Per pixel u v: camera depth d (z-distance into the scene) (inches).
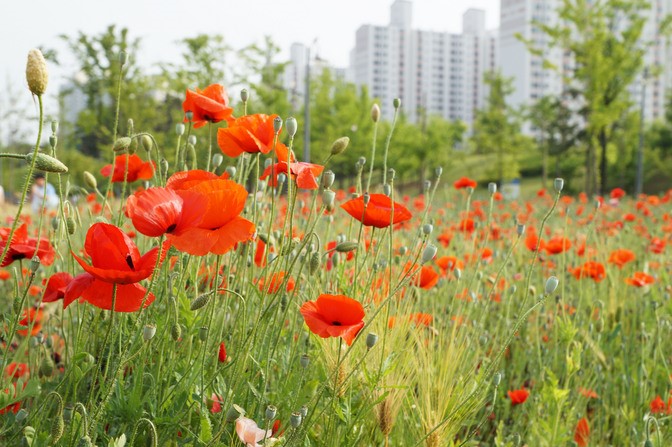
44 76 55.8
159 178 94.0
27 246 80.4
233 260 98.1
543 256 227.8
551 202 564.1
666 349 164.1
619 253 180.1
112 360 76.8
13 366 94.0
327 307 72.9
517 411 134.3
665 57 4128.9
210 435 70.7
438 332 114.7
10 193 972.6
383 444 89.4
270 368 89.4
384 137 1619.1
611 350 157.2
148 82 1037.8
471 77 5959.6
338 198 287.1
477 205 357.1
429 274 113.7
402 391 86.5
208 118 97.1
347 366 83.6
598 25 1224.2
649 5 1226.6
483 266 175.3
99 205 148.0
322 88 1534.2
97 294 62.1
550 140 1775.3
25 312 94.0
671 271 221.5
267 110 1066.7
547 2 4670.3
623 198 877.2
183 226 62.0
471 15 6102.4
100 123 1041.5
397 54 5792.3
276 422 79.7
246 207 100.6
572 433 120.9
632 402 138.7
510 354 169.2
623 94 1295.5
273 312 85.0
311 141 1471.5
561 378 143.6
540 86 4672.7
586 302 181.2
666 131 1849.2
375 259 95.0
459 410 86.4
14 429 69.3
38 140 57.3
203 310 84.7
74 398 69.5
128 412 72.0
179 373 82.5
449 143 1956.2
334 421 82.0
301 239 102.8
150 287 60.4
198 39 1003.9
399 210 85.5
